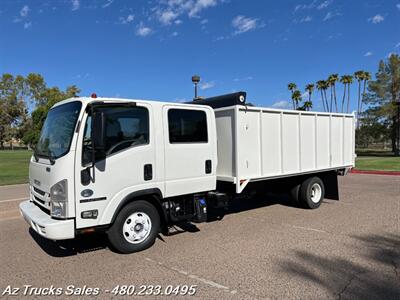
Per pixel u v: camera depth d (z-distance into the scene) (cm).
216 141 662
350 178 1594
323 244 581
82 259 532
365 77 5159
